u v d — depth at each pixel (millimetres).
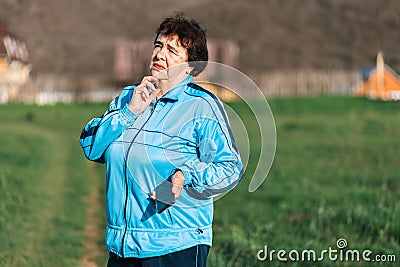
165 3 160000
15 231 15234
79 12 142875
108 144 6500
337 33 150750
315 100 65562
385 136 41031
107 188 6562
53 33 123938
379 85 66250
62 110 64250
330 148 34688
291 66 139750
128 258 6562
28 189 21109
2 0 118312
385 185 22094
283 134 43250
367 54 135250
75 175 26328
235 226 16219
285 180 24312
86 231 16641
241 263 12352
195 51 6500
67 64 118750
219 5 167000
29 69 97250
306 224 15914
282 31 157875
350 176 25125
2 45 87688
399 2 133000
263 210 18562
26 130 47062
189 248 6422
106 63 123312
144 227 6402
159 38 6551
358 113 57156
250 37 154500
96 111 64375
